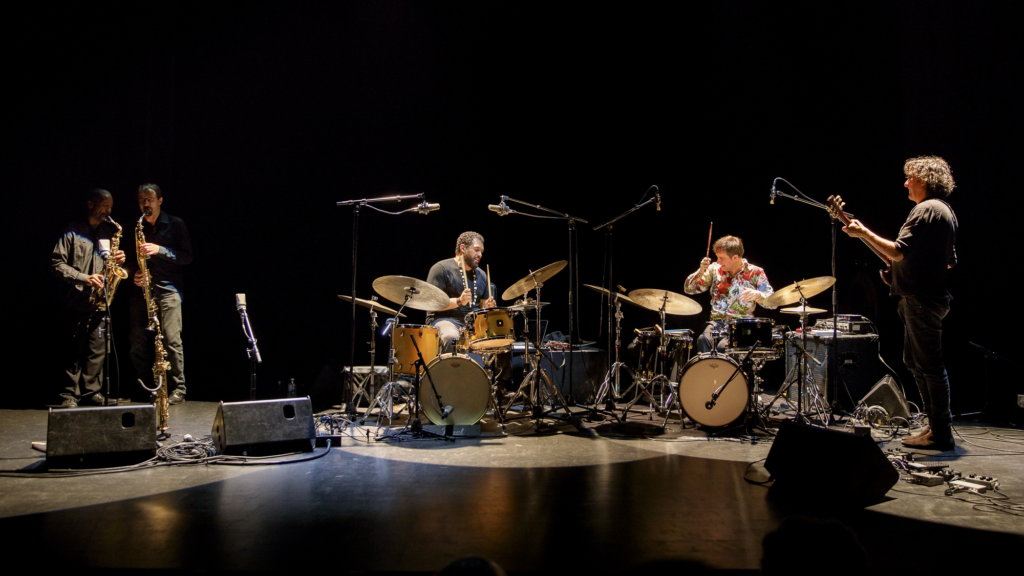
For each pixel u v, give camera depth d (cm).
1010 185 585
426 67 687
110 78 646
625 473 370
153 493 324
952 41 600
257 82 676
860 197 649
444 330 529
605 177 694
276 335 698
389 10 681
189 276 684
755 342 475
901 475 359
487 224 698
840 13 644
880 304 641
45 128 636
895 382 520
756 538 270
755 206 679
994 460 394
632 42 680
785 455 333
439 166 694
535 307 510
